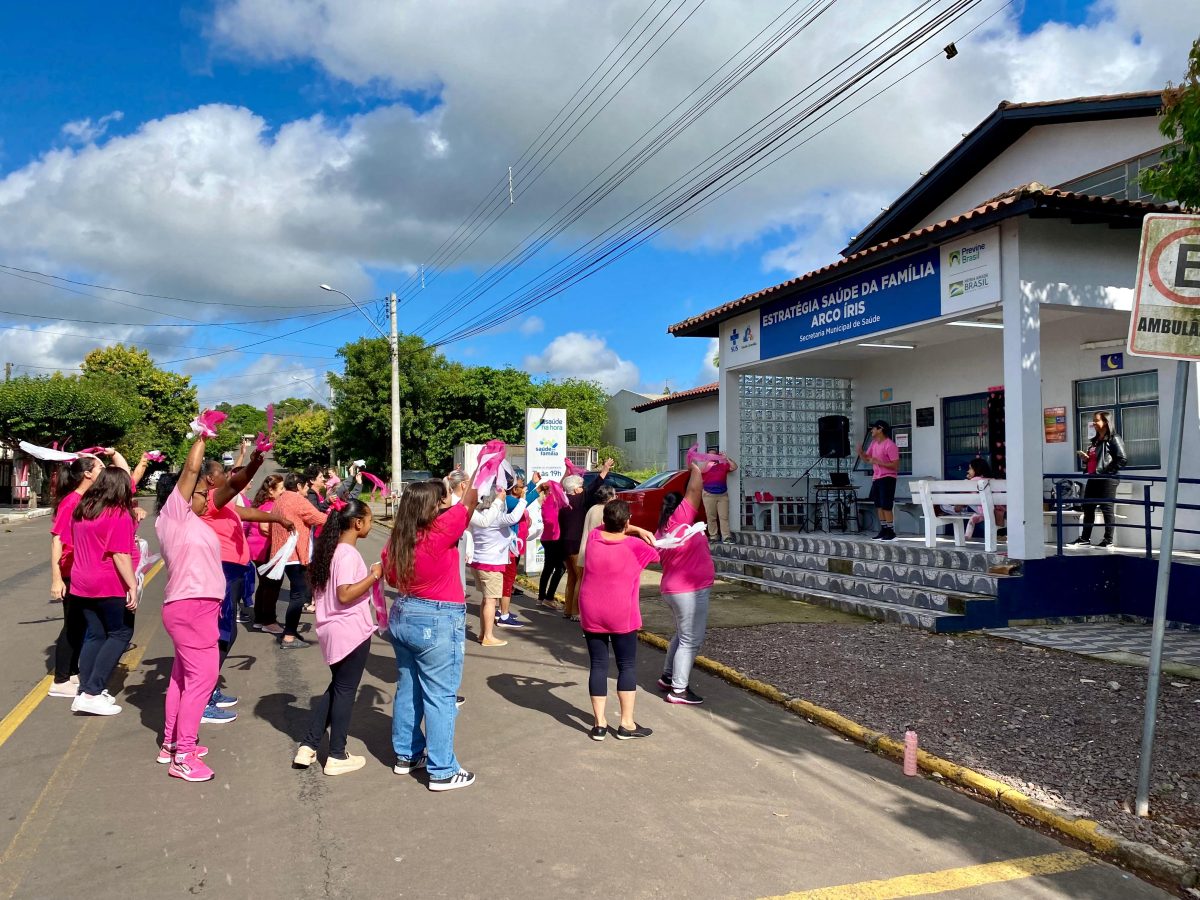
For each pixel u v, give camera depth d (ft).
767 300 42.19
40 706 20.65
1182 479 30.07
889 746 18.13
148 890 11.81
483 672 24.85
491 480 16.88
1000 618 29.48
